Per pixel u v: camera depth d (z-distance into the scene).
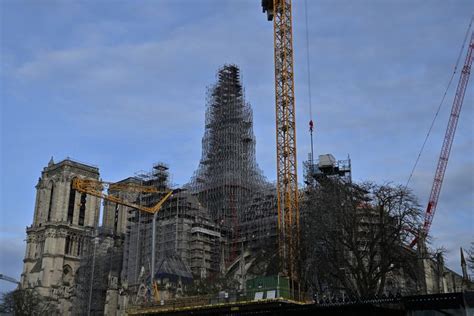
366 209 94.06
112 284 170.50
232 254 172.25
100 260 192.88
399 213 91.44
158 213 178.38
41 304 187.62
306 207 118.62
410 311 57.38
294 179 124.44
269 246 138.00
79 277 193.88
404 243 101.19
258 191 187.50
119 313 156.00
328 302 64.75
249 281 74.75
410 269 93.06
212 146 198.12
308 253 103.69
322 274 98.81
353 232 93.75
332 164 164.50
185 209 175.62
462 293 54.66
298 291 74.88
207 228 175.62
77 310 184.88
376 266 89.81
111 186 185.50
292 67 132.75
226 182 186.62
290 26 135.25
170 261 161.75
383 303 61.22
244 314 74.44
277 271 108.88
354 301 62.38
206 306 76.25
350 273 100.56
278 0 136.00
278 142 128.50
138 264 171.00
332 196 103.56
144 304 87.56
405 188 99.06
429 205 159.38
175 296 139.38
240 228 178.12
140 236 178.88
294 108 129.88
